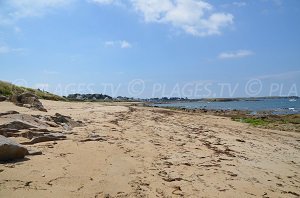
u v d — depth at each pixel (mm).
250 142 17406
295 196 8453
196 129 21406
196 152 12844
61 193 6680
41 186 6922
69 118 17375
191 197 7484
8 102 25188
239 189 8516
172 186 8148
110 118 22422
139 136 15430
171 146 13656
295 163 12938
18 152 8672
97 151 10797
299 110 66938
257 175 10242
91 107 34594
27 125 12367
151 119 25750
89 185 7410
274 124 31453
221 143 15906
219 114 48375
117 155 10648
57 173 7895
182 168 9992
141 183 8086
